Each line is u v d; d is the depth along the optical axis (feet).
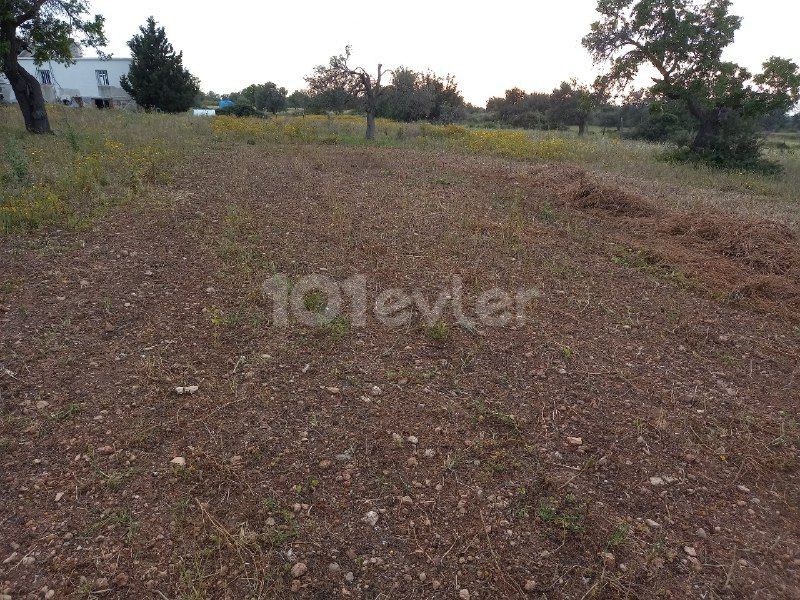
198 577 6.74
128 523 7.46
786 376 11.96
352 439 9.27
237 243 17.97
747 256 18.78
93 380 10.37
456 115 99.96
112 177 25.53
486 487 8.43
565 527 7.73
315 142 50.55
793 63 43.57
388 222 21.52
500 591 6.82
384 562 7.14
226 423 9.46
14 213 18.16
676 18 49.32
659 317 14.46
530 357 12.06
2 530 7.27
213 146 42.16
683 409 10.53
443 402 10.35
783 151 60.13
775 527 7.97
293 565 7.00
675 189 32.96
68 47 44.55
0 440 8.75
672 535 7.71
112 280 14.67
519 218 22.94
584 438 9.59
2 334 11.64
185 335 12.14
